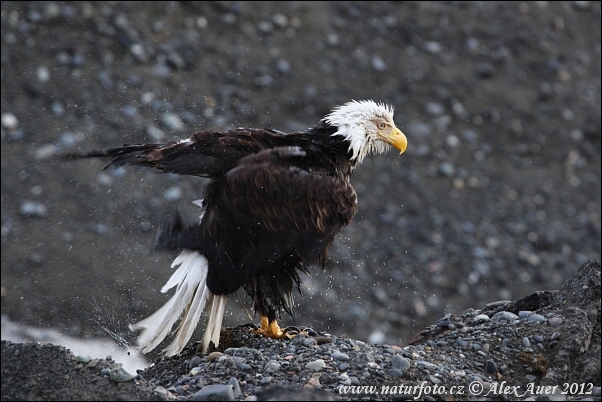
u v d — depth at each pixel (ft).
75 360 22.54
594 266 26.37
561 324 24.56
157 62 65.77
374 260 56.34
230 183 26.02
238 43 69.67
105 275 48.67
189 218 27.45
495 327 25.61
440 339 25.85
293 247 26.78
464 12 79.30
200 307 26.08
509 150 68.90
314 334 27.84
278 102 65.87
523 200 64.85
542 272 59.31
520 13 80.38
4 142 58.29
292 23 72.84
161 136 60.08
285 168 26.76
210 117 62.90
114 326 43.65
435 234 59.88
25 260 50.52
